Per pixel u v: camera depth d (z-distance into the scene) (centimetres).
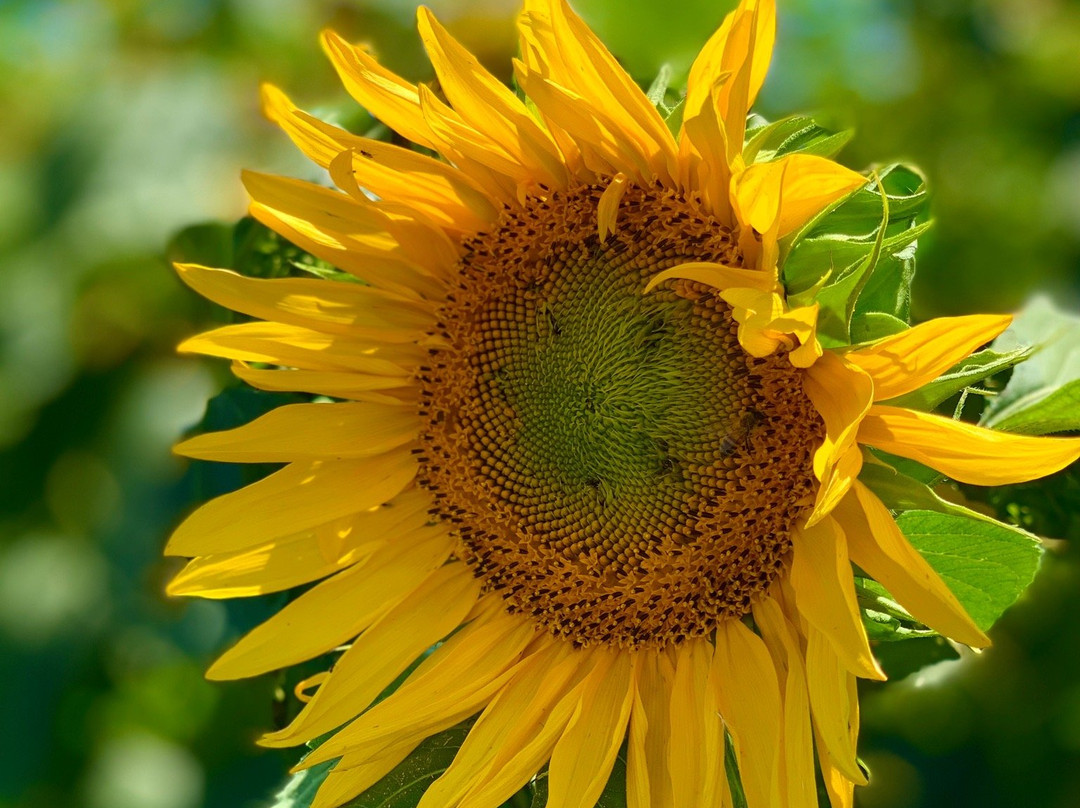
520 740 73
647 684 73
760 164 67
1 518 87
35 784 89
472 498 76
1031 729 85
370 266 76
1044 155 93
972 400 77
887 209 66
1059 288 90
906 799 86
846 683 67
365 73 73
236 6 88
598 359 73
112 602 85
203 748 90
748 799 69
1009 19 95
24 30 94
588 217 73
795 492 71
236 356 75
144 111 85
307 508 76
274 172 83
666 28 86
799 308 66
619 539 74
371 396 76
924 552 72
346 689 75
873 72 93
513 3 84
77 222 84
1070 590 84
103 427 86
